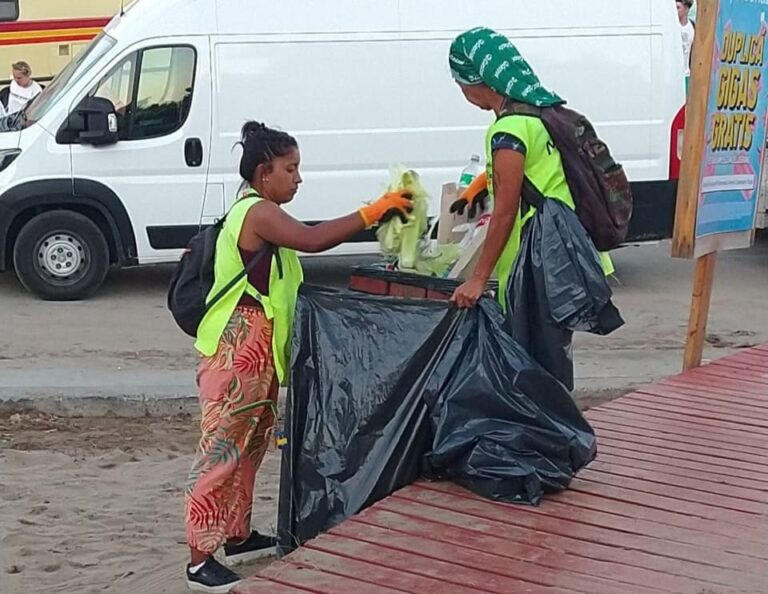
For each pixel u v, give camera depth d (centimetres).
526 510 415
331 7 1041
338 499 430
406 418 430
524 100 424
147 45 1035
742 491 441
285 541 439
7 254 1070
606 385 775
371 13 1044
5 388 753
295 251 462
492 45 427
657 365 826
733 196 640
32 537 549
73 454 676
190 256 447
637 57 1064
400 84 1049
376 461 430
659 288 1134
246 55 1039
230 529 465
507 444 420
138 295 1096
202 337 443
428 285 449
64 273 1064
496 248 422
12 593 487
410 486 434
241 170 450
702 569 368
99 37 1099
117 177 1043
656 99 1068
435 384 428
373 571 364
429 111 1055
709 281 647
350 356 437
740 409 562
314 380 439
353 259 1268
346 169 1054
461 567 367
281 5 1040
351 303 443
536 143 422
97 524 568
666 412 557
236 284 436
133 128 1041
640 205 1077
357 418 433
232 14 1037
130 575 506
